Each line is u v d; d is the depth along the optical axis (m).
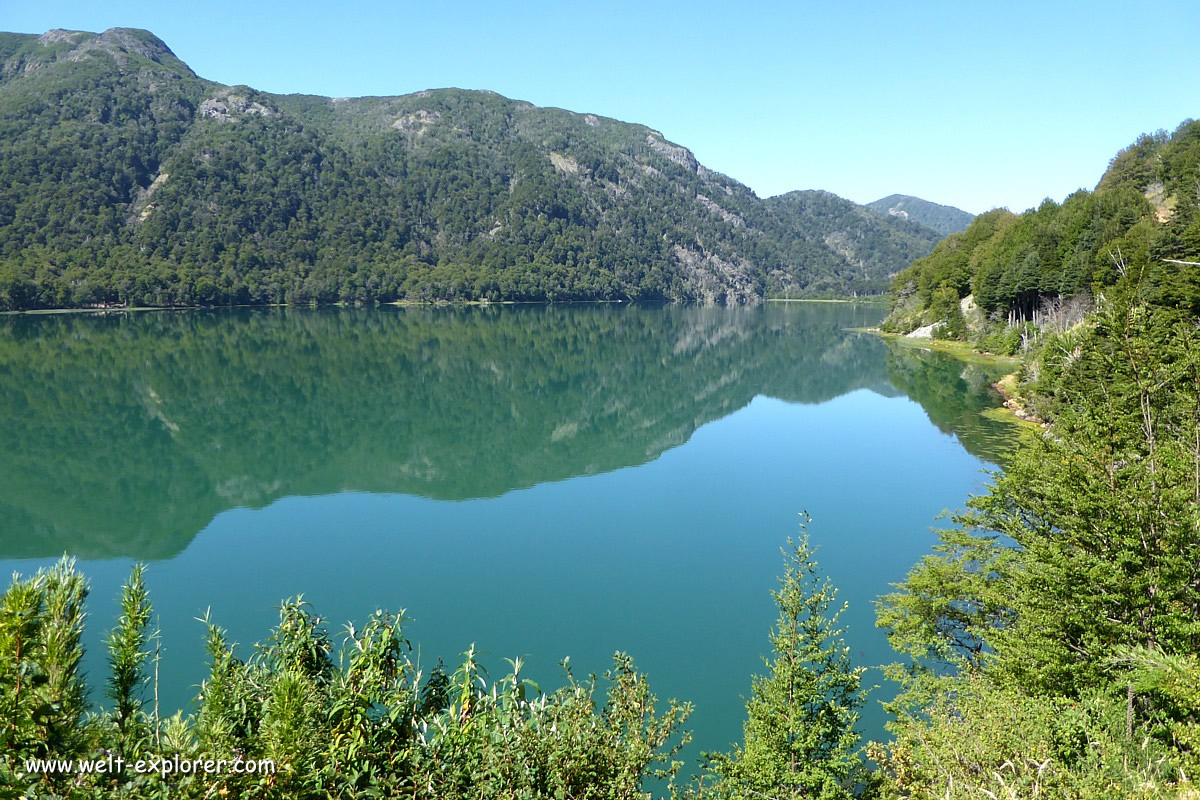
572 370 115.44
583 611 33.09
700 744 23.34
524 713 10.88
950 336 132.12
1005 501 24.61
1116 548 17.16
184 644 29.73
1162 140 155.62
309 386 96.62
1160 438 22.06
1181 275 52.84
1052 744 13.98
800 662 18.00
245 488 53.88
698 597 34.56
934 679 21.56
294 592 35.34
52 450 63.84
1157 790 11.70
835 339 158.12
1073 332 55.09
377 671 10.20
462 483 55.47
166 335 147.12
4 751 6.13
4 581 37.09
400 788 8.98
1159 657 14.26
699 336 169.88
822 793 16.28
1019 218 154.00
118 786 6.80
